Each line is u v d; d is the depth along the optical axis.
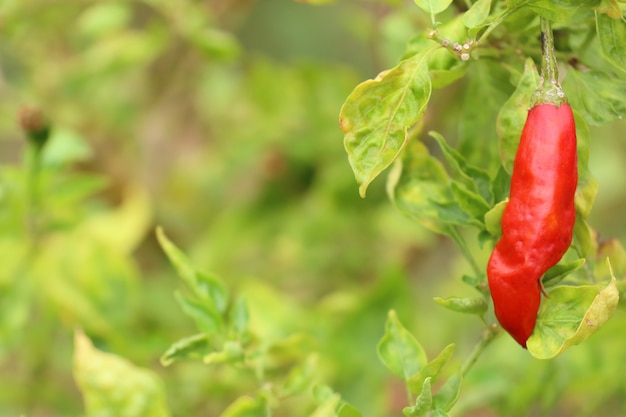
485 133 0.50
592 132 0.92
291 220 0.82
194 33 0.69
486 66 0.50
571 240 0.45
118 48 0.76
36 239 0.65
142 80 0.88
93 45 0.83
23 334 0.67
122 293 0.66
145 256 0.86
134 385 0.50
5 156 1.02
